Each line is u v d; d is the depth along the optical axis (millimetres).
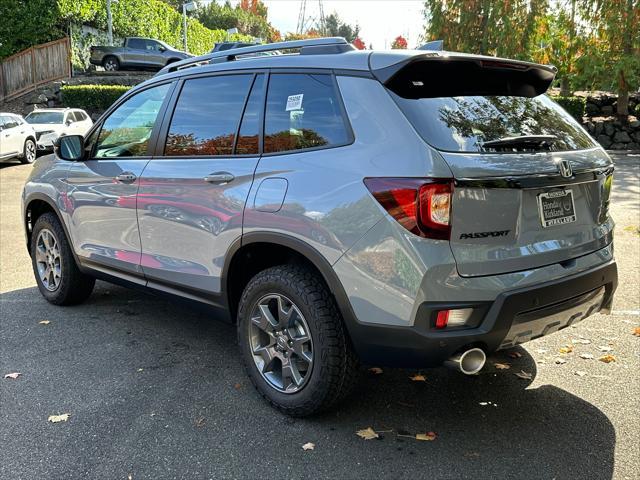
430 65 2854
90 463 2727
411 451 2816
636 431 2953
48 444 2881
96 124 4410
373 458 2762
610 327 4359
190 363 3816
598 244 3119
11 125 16469
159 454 2797
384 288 2627
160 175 3697
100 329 4414
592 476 2598
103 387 3477
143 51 28031
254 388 3469
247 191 3160
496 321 2580
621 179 11727
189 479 2609
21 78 26547
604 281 3051
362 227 2668
